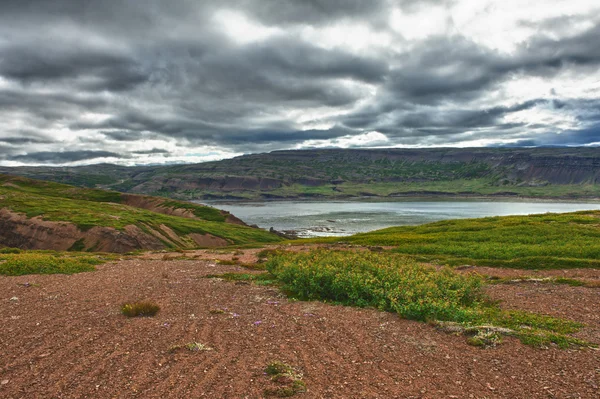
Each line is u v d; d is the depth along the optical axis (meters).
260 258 35.81
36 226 83.38
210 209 151.38
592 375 8.95
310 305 15.96
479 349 10.80
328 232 136.50
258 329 12.53
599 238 34.22
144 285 19.97
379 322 13.41
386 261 22.62
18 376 8.86
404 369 9.44
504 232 40.88
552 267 25.44
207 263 30.69
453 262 28.62
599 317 14.34
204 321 13.39
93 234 79.00
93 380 8.64
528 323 13.46
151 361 9.76
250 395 7.96
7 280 20.78
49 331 12.11
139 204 160.12
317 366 9.58
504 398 7.96
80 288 18.97
